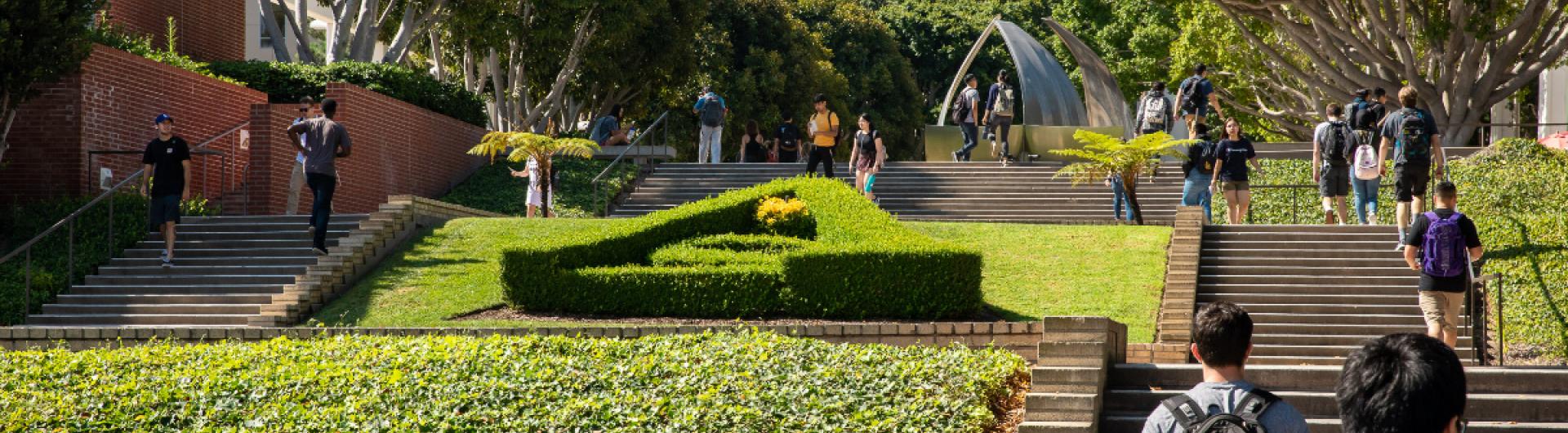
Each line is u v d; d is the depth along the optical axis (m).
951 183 24.62
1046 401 9.14
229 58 28.09
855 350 11.02
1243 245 16.34
